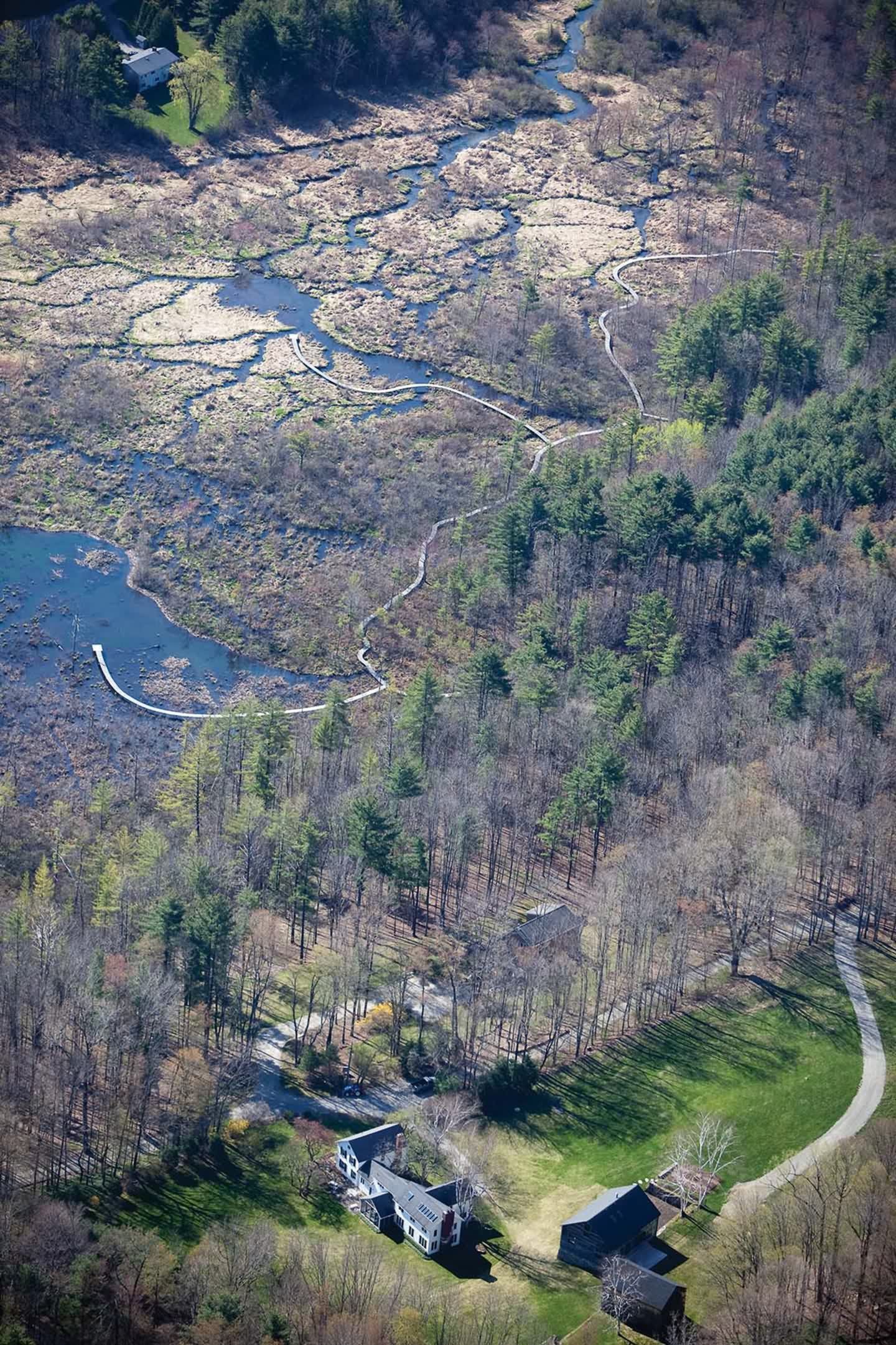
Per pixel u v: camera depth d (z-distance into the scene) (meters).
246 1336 153.12
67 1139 182.62
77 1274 158.00
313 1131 185.75
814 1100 188.00
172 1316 159.12
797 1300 154.88
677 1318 157.12
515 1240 171.62
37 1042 190.00
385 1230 173.00
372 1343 151.25
